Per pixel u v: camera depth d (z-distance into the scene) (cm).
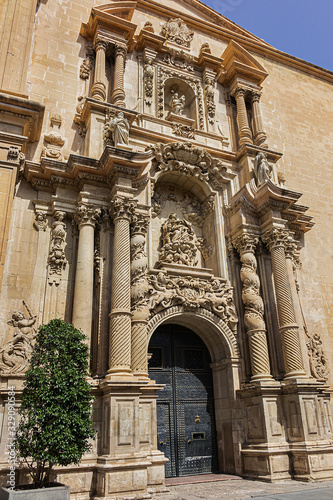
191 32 1766
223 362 1243
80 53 1452
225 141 1562
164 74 1580
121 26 1475
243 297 1268
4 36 1244
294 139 1836
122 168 1143
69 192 1184
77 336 838
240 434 1145
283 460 1055
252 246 1317
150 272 1205
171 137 1399
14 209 1126
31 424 741
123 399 922
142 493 856
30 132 1189
